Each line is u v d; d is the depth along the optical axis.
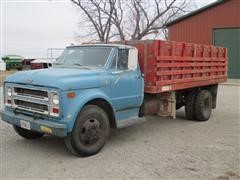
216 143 6.98
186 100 9.41
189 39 24.34
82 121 5.83
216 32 23.36
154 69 7.26
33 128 5.92
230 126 8.70
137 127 8.52
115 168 5.45
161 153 6.25
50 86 5.61
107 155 6.11
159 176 5.11
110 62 6.61
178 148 6.59
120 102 6.73
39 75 5.98
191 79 8.75
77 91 5.78
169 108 8.41
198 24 23.95
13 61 47.12
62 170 5.34
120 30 39.88
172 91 8.32
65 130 5.54
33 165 5.55
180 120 9.49
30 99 6.00
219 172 5.30
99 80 6.22
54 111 5.62
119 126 6.65
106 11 39.38
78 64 6.93
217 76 10.13
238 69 22.97
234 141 7.14
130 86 6.93
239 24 22.39
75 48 7.34
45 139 7.15
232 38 22.81
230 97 14.68
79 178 5.03
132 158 5.95
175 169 5.41
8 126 8.30
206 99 9.45
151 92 7.35
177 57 7.99
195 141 7.14
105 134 6.27
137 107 7.30
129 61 6.65
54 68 6.80
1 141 6.95
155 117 9.91
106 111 6.58
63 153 6.20
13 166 5.50
